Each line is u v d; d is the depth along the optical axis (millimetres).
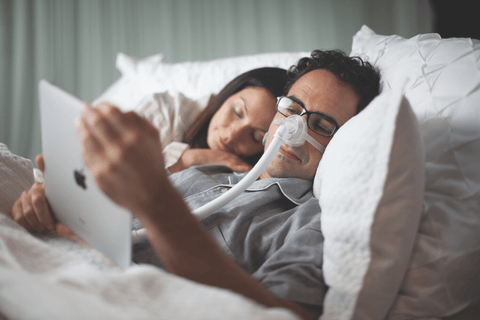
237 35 2514
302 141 984
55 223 723
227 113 1312
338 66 1060
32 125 2717
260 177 1111
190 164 1258
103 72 2725
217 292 421
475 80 799
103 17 2672
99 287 398
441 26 1431
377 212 565
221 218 842
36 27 2678
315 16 2332
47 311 335
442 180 738
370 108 629
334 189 652
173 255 474
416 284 653
